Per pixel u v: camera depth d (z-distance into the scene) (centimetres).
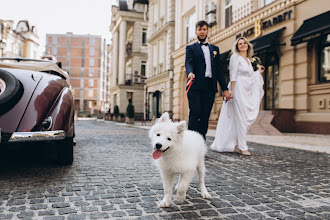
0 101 313
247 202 262
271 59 1241
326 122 931
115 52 3662
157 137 232
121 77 3347
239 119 540
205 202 260
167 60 2134
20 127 314
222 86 492
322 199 275
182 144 238
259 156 522
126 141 738
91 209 233
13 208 231
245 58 554
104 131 1123
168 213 230
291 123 1048
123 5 3300
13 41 4166
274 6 1130
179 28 1931
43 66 466
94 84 7119
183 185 237
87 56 7106
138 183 317
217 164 441
